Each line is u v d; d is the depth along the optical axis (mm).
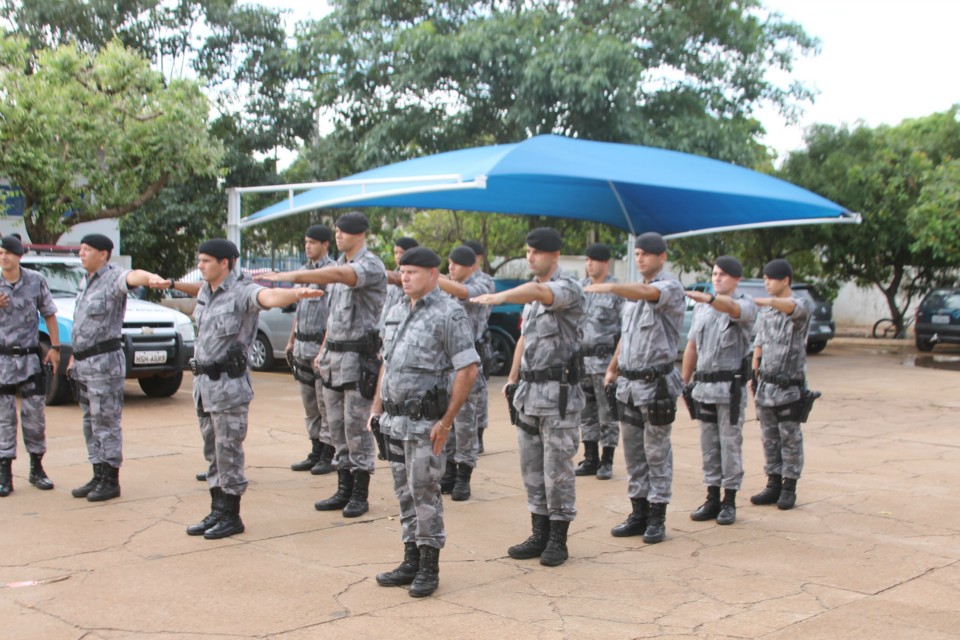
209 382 5613
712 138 16859
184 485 7012
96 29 17875
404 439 4711
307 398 7574
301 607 4496
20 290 6723
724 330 6188
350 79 17328
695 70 17828
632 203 13758
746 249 23219
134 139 13977
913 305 26328
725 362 6191
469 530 5969
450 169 10969
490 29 15984
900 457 8711
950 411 11812
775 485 6809
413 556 4863
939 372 16422
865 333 25953
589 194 13281
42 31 17438
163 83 15727
